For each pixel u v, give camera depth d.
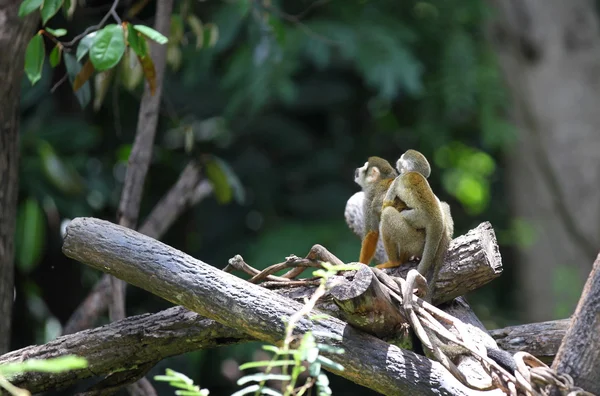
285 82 14.98
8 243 7.91
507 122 17.62
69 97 13.62
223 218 16.09
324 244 14.76
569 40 17.88
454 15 17.16
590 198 17.45
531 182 17.89
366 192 7.85
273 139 16.89
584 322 5.12
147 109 8.88
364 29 15.73
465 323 6.56
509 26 17.81
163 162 13.73
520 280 17.97
